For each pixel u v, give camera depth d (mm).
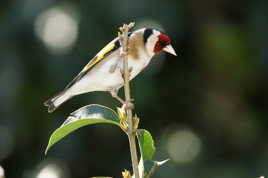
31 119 12398
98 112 5309
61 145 12359
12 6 12328
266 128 13305
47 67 12047
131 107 5227
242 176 12508
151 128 12961
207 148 13086
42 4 12070
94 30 11945
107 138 12461
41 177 12352
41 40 12062
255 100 13430
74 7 12094
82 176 12492
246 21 13062
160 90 12977
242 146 13062
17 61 12125
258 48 12859
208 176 12539
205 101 13281
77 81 6715
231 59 13062
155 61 12586
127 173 5355
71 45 11930
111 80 6676
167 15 12273
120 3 11914
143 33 6863
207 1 12938
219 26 13000
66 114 12320
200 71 13352
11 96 12094
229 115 13281
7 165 12570
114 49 6633
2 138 12438
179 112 13250
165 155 12625
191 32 12938
